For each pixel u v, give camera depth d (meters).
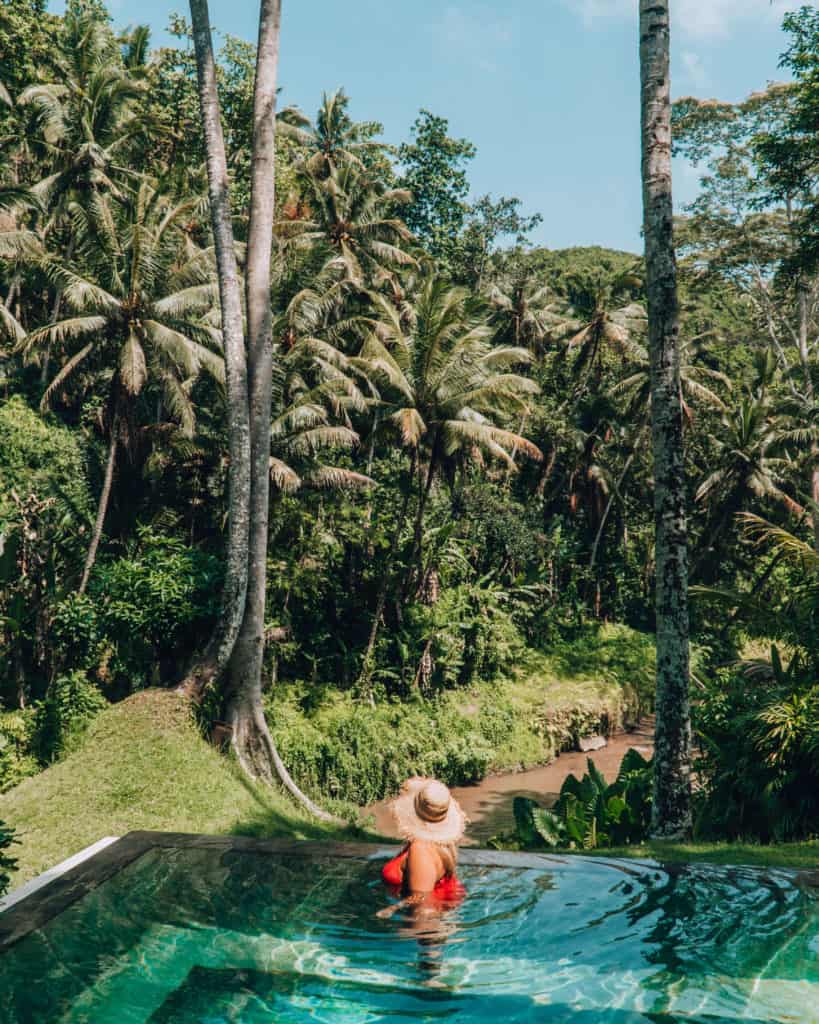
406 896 4.18
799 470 44.38
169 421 32.97
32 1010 3.10
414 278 43.50
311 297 30.89
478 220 55.91
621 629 43.75
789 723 13.30
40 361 33.59
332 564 31.80
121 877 4.46
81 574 25.95
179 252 30.12
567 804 15.27
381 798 27.41
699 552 46.72
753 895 4.25
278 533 30.56
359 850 4.93
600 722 35.31
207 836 5.17
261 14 19.14
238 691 18.47
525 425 43.75
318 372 31.05
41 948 3.62
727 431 46.16
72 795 15.16
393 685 31.89
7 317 32.00
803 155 26.88
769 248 40.53
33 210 34.53
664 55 13.33
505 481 43.47
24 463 28.33
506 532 39.69
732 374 57.78
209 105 18.84
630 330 46.41
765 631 16.03
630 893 4.30
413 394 28.97
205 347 28.09
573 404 45.81
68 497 27.62
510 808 26.91
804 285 40.16
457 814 4.39
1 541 22.38
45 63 37.53
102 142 34.41
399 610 32.41
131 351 24.61
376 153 51.34
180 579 21.39
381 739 28.33
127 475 28.12
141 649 22.69
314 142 43.66
